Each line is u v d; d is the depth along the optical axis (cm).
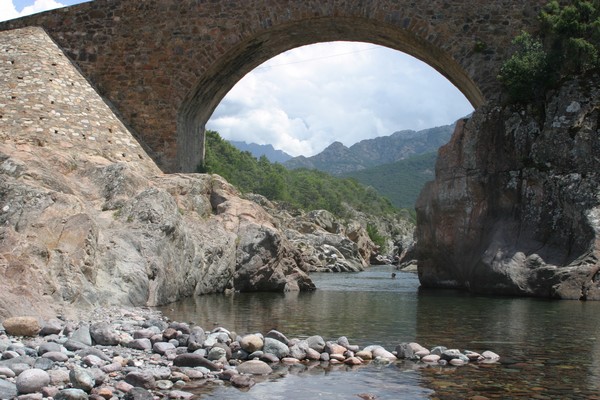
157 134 2716
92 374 721
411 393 734
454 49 2534
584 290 1852
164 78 2723
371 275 3481
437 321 1339
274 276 2100
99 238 1452
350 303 1723
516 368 865
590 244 1895
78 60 2769
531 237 2034
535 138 2152
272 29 2667
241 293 1995
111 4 2767
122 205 1720
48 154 1880
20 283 1105
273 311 1484
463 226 2234
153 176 2222
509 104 2291
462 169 2247
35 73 2541
